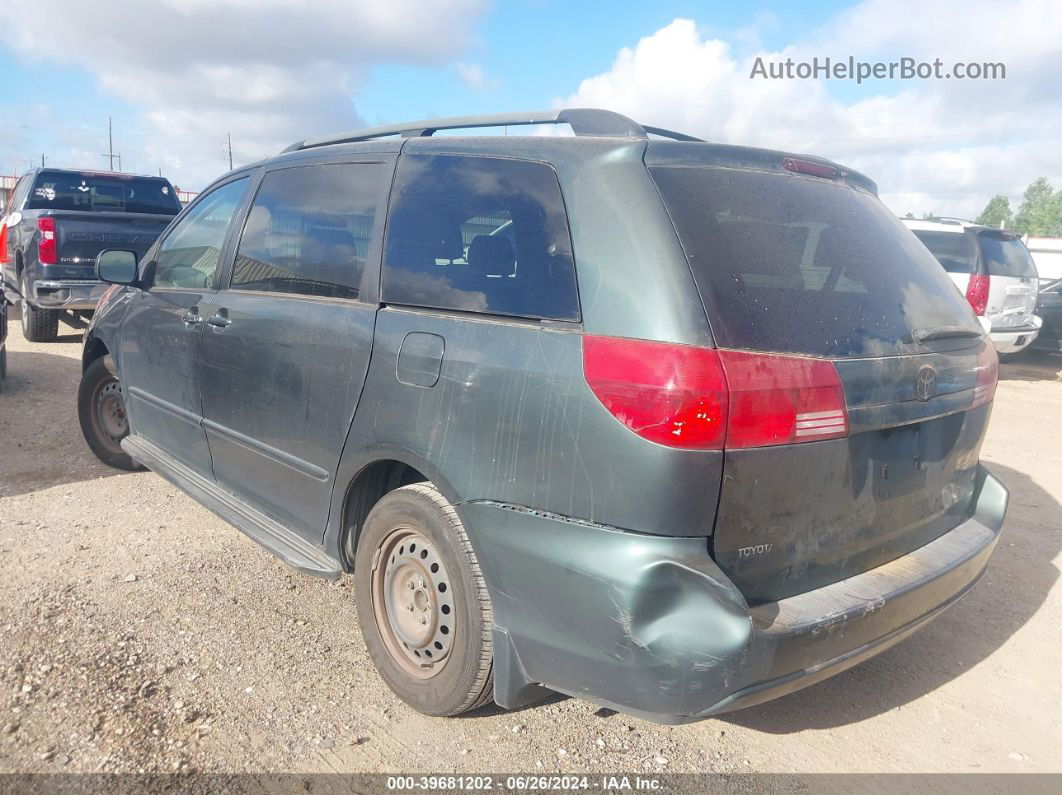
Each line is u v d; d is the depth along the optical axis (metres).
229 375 3.62
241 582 3.73
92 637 3.18
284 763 2.53
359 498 3.07
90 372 5.11
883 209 3.09
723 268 2.23
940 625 3.76
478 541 2.44
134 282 4.42
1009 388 10.83
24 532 4.19
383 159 3.10
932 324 2.74
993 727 2.95
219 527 4.38
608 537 2.14
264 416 3.40
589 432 2.17
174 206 11.23
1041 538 4.89
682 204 2.30
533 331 2.37
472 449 2.44
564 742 2.71
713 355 2.09
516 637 2.39
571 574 2.20
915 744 2.82
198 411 3.94
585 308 2.27
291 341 3.21
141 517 4.46
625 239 2.26
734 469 2.10
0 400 6.98
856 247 2.66
